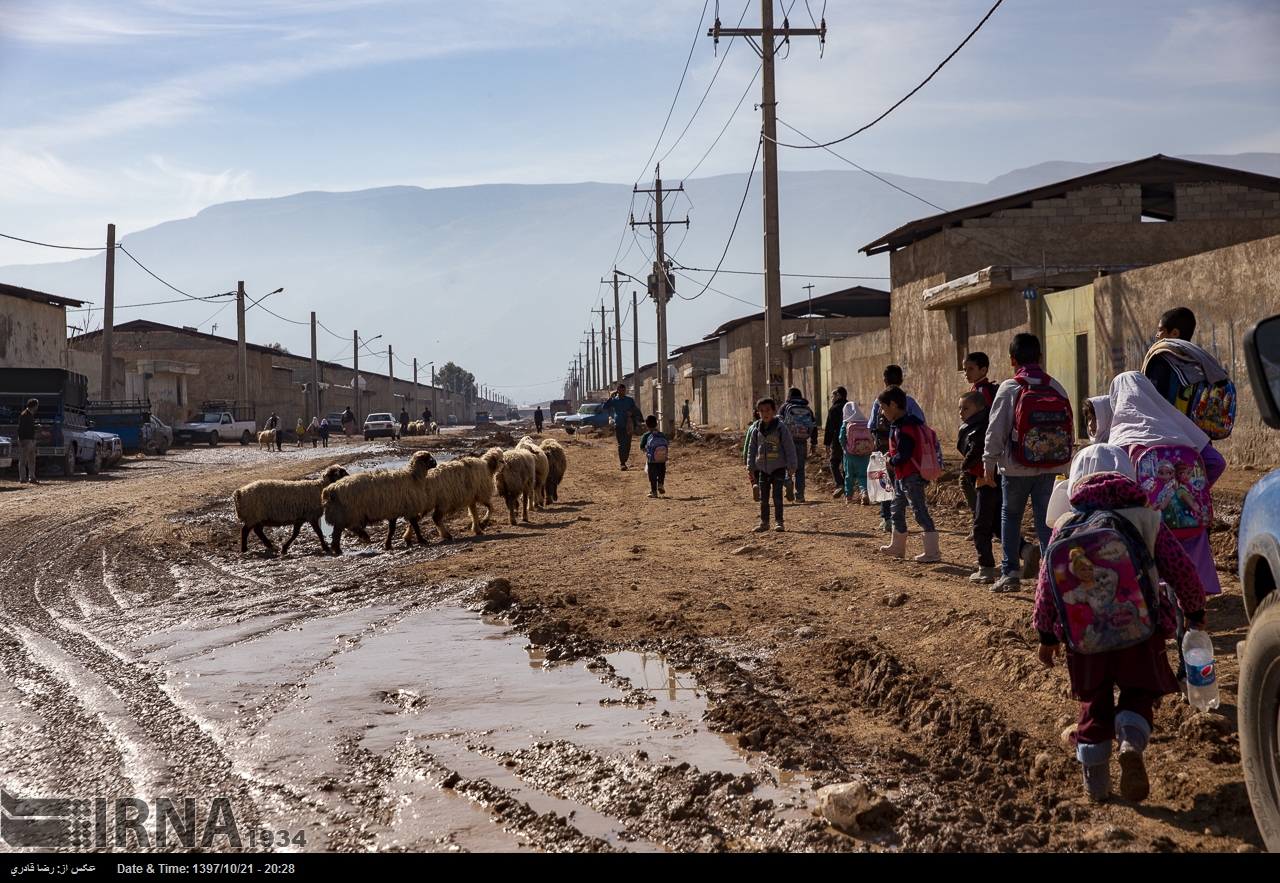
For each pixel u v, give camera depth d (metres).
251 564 11.48
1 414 25.58
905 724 5.13
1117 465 4.12
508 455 14.39
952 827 3.75
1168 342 5.39
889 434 9.51
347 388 93.12
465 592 9.30
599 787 4.28
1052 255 23.14
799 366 40.03
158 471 27.94
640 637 7.23
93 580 10.34
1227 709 4.64
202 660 6.78
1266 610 3.31
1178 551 3.95
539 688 5.97
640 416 25.25
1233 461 14.31
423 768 4.55
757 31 20.52
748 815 3.95
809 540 11.16
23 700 5.76
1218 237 23.06
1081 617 3.80
